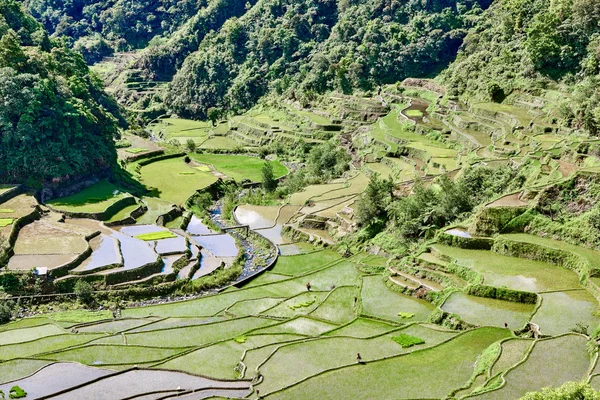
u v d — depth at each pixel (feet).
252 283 271.69
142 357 200.75
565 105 360.69
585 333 178.60
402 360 181.98
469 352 182.70
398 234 285.64
